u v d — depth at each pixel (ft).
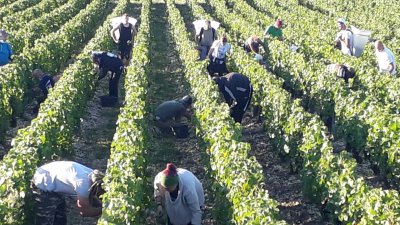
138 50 77.66
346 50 83.05
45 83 60.70
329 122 61.67
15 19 104.78
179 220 34.17
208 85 57.36
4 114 55.83
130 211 32.24
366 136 51.08
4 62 66.95
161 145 56.90
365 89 66.90
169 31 116.57
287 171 52.29
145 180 40.22
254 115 65.57
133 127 45.24
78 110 57.82
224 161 39.22
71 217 42.34
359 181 37.40
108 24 93.76
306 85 67.31
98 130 61.46
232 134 44.37
